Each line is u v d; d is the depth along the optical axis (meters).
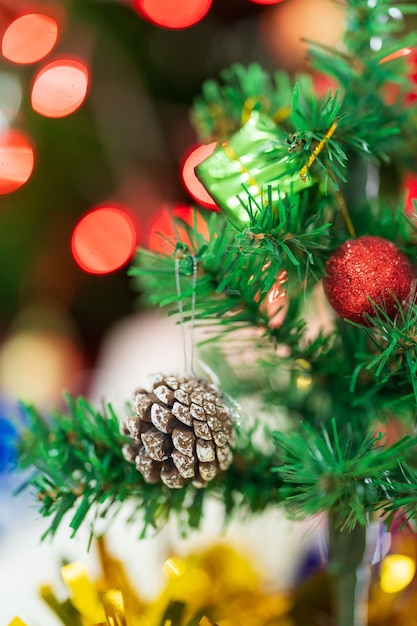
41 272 0.70
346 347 0.34
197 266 0.32
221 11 0.65
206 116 0.40
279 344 0.35
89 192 0.69
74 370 0.67
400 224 0.33
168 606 0.34
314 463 0.30
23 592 0.42
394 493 0.31
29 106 0.63
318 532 0.43
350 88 0.35
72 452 0.34
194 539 0.43
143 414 0.31
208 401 0.30
